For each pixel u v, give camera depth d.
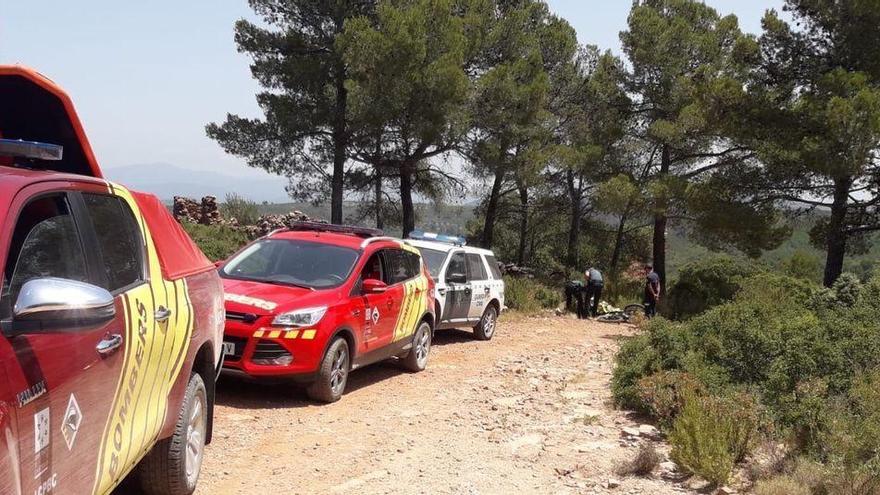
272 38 27.59
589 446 6.96
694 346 9.38
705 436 6.07
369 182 28.33
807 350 8.58
